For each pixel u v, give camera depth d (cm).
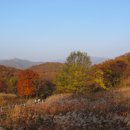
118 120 1578
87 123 1521
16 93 7769
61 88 4959
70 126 1455
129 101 2341
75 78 4809
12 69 13125
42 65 17238
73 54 5366
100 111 1795
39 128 1438
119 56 8644
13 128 1466
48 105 1981
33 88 6862
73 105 2023
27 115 1645
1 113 1800
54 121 1535
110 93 3173
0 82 8144
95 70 5259
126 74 5781
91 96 2955
